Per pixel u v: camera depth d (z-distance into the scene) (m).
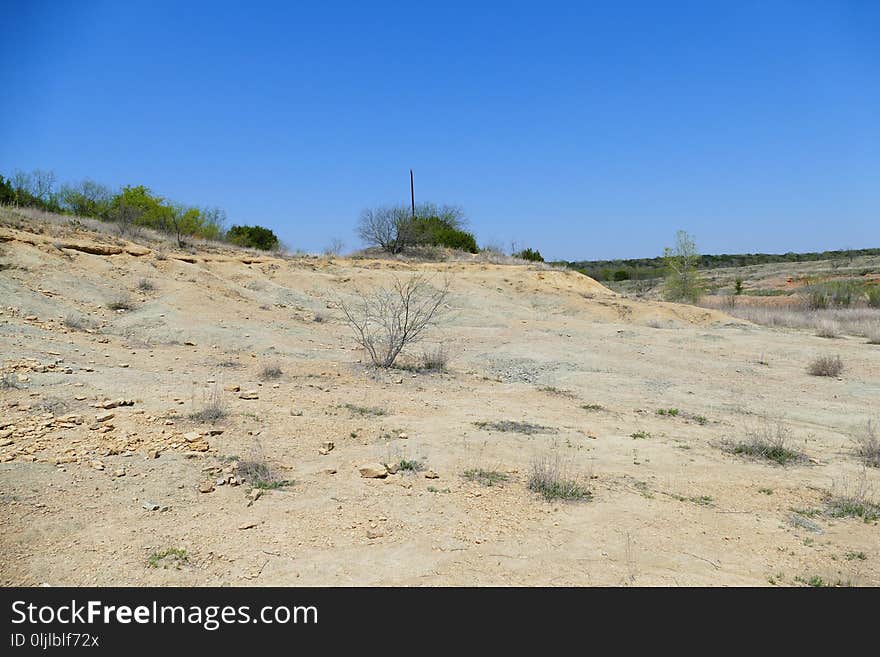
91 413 6.48
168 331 12.78
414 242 35.44
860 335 19.34
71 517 4.23
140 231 23.67
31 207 23.23
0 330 10.11
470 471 5.88
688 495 5.67
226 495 4.92
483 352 14.58
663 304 23.84
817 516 5.29
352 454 6.15
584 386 11.27
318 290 21.77
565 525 4.80
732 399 10.64
